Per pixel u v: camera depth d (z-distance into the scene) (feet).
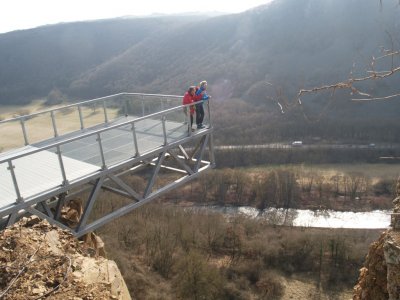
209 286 96.22
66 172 27.14
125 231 117.39
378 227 132.67
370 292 18.56
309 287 103.24
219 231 123.13
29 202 23.07
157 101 38.22
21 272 14.98
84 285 14.75
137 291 90.99
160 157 31.19
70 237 18.89
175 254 108.78
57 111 36.94
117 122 39.04
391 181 154.20
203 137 35.81
